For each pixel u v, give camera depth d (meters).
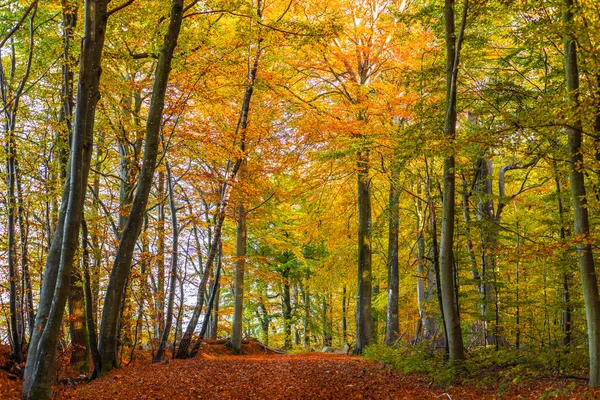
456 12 12.04
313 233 20.02
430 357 11.48
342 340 33.44
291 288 33.25
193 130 14.08
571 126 8.09
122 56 12.38
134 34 12.73
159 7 12.15
